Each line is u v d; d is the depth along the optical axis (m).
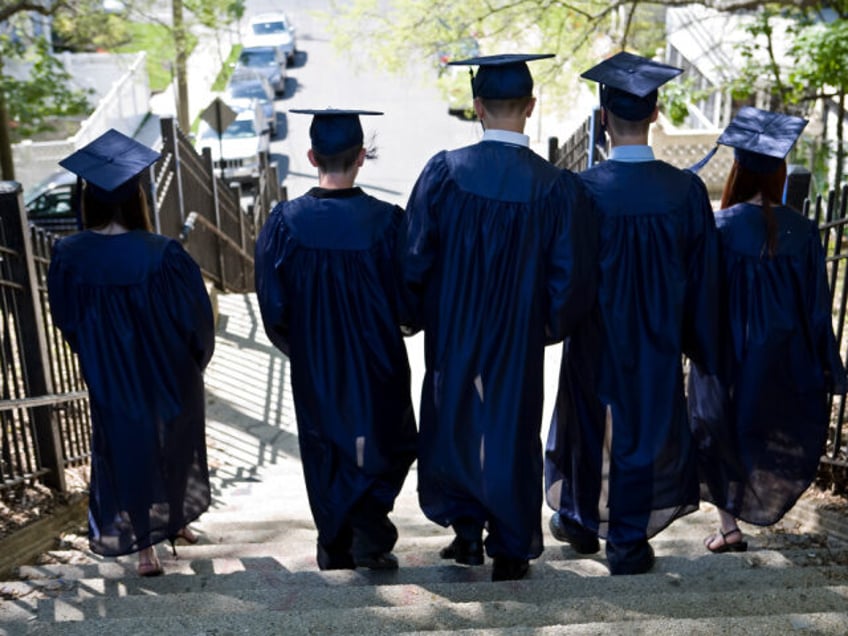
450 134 24.03
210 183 11.46
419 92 26.84
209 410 7.79
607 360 3.90
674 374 3.89
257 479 6.68
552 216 3.61
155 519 4.18
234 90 24.73
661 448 3.89
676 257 3.82
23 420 5.40
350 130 3.83
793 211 4.11
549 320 3.70
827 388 4.20
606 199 3.79
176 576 4.18
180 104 22.97
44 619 3.71
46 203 16.23
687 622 3.11
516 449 3.66
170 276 4.04
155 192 8.13
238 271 13.40
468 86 12.44
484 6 11.50
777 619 3.12
